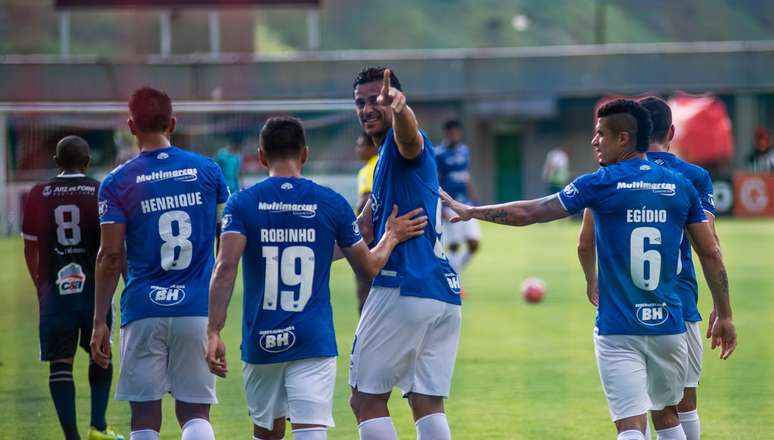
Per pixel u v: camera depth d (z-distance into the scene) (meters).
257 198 17.16
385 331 17.75
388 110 18.20
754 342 35.91
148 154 19.11
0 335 37.88
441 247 18.36
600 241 17.88
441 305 17.91
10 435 23.62
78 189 22.44
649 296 17.58
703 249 18.30
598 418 25.00
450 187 51.25
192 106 71.75
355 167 88.12
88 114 89.06
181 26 114.38
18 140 86.25
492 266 63.44
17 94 102.31
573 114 127.62
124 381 18.70
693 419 20.09
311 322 17.20
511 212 18.22
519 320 41.28
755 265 60.97
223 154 57.88
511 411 25.78
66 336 22.23
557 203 17.97
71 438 21.94
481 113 120.12
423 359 18.05
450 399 27.17
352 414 25.80
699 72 120.56
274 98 110.56
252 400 17.66
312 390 17.06
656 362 17.78
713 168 111.00
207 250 19.06
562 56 120.25
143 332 18.50
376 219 18.47
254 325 17.20
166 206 18.78
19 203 83.06
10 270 60.00
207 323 18.62
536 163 128.62
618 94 120.62
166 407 26.89
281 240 17.14
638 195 17.62
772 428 24.00
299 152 17.72
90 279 22.44
